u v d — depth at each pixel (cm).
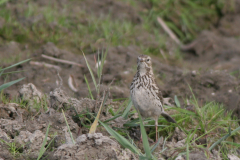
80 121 862
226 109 1069
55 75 1269
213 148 827
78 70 1319
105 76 1286
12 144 734
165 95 1205
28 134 762
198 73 1232
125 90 1167
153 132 902
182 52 1758
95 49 1467
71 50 1465
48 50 1385
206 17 1975
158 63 1434
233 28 1942
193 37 1878
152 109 850
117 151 718
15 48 1397
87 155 704
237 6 2016
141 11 1841
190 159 727
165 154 774
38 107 912
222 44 1780
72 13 1639
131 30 1636
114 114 904
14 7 1581
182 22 1891
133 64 1373
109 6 1758
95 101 880
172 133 892
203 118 927
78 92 1135
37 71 1266
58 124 813
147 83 833
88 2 1752
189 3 1986
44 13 1563
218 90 1177
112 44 1524
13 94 1027
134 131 895
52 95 876
